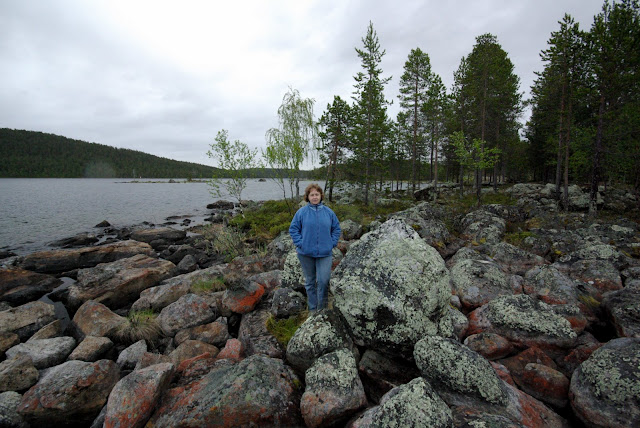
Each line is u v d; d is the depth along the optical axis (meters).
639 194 21.98
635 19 18.53
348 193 32.75
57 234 20.86
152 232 19.11
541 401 3.69
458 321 4.92
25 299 9.83
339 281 4.35
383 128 26.56
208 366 4.32
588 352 4.10
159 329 6.33
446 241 11.85
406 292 3.95
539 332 4.47
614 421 2.98
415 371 3.94
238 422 3.27
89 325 6.49
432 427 2.58
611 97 19.66
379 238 4.64
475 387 3.23
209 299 7.04
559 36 21.97
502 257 8.95
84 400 4.14
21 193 56.28
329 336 4.05
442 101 29.80
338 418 3.25
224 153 16.73
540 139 35.00
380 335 3.98
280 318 5.62
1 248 16.91
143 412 3.34
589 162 23.91
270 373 3.77
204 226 22.50
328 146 26.53
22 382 4.70
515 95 32.50
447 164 49.16
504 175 45.34
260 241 15.70
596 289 6.45
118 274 9.70
